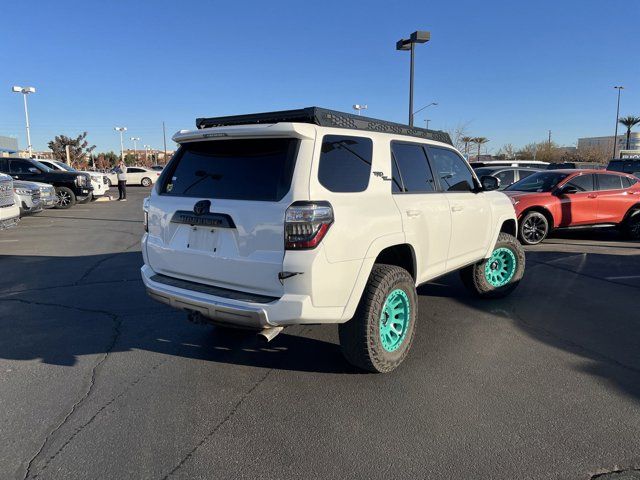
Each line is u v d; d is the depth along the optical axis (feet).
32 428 10.23
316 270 10.29
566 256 29.22
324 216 10.36
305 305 10.34
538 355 14.03
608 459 9.17
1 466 8.97
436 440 9.80
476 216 16.85
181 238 12.21
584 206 34.27
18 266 26.30
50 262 27.43
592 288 21.47
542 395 11.64
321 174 10.75
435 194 14.83
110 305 18.99
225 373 12.89
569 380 12.44
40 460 9.16
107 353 14.23
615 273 24.45
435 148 15.67
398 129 14.43
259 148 11.29
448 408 11.03
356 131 12.25
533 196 33.83
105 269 25.55
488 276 19.30
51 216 52.95
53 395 11.66
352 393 11.75
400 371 12.95
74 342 15.07
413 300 12.99
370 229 11.43
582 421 10.48
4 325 16.62
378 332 11.92
